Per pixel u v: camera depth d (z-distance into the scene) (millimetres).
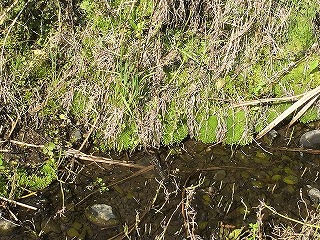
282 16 3795
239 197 3479
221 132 3773
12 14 3609
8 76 3598
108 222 3256
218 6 3713
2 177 3369
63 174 3510
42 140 3580
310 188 3545
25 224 3211
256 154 3768
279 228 3221
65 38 3664
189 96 3699
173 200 3430
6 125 3572
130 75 3572
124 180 3523
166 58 3656
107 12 3699
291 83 3879
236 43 3707
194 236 3023
